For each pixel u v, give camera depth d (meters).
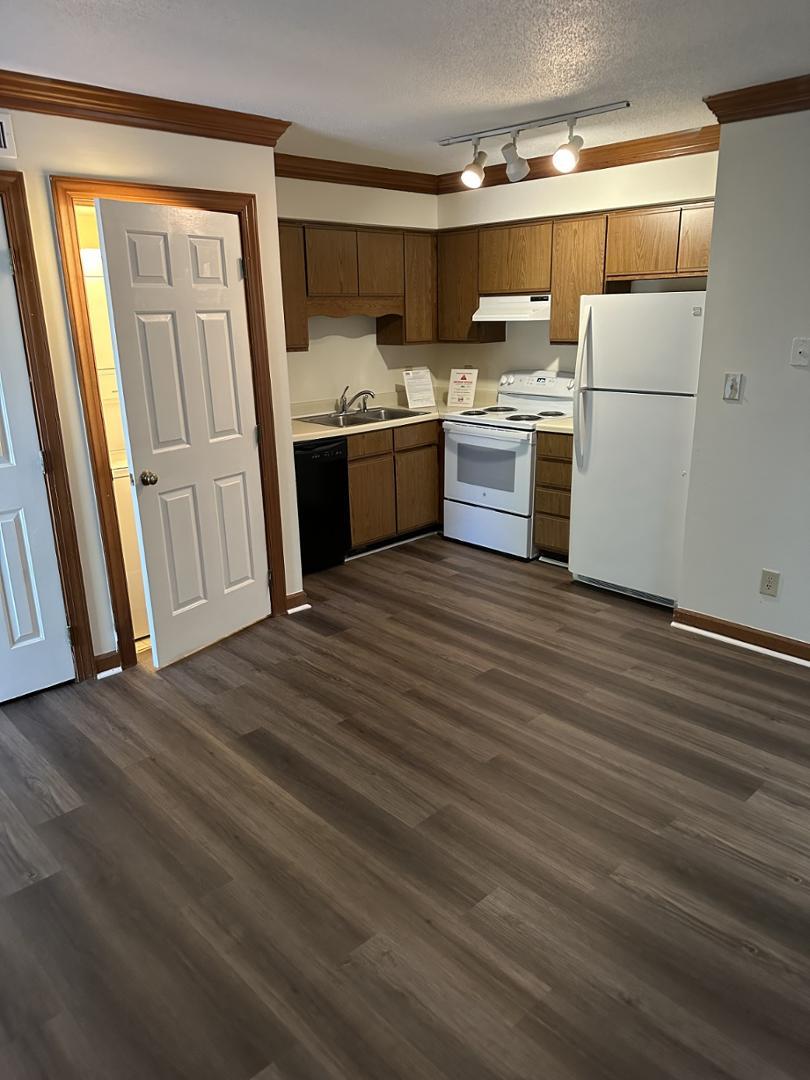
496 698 3.06
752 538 3.35
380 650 3.51
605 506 4.05
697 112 3.30
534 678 3.22
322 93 2.91
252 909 1.99
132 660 3.37
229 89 2.84
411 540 5.24
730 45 2.42
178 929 1.93
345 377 5.19
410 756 2.66
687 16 2.17
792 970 1.78
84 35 2.23
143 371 3.01
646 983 1.75
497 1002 1.70
